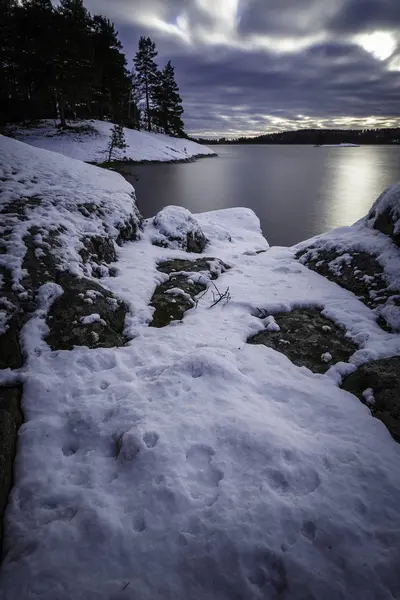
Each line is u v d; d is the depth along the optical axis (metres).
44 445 3.19
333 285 7.00
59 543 2.40
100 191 9.28
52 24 29.98
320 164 55.34
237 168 45.53
